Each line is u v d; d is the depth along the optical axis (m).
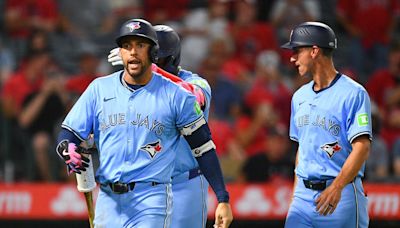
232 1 51.25
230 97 46.44
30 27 49.94
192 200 25.62
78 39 50.75
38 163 42.78
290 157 42.72
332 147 24.61
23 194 36.97
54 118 43.94
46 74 45.19
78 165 21.34
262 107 45.72
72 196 37.06
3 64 47.72
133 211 21.50
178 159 25.33
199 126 21.73
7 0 50.31
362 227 25.08
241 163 42.97
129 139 21.45
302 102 25.22
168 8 52.44
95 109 21.75
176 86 21.73
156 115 21.47
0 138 42.88
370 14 54.25
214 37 49.22
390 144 46.69
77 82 45.94
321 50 24.77
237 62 48.12
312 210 24.86
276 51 50.91
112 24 51.88
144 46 21.03
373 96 50.44
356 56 53.53
